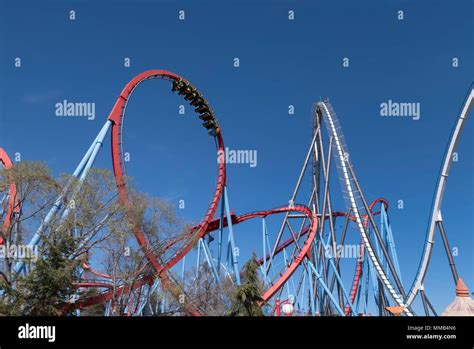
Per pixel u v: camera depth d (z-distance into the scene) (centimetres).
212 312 4459
